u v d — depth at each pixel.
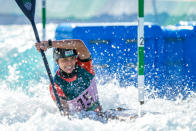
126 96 14.65
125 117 10.84
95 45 18.16
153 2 41.09
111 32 18.12
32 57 19.95
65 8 48.97
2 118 10.54
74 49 11.39
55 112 11.51
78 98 11.88
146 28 18.11
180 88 17.06
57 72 11.78
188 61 17.70
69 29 18.61
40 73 18.44
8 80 16.66
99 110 12.46
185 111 10.71
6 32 30.45
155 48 17.91
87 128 9.05
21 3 11.23
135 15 44.62
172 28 18.48
